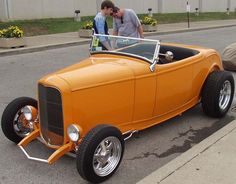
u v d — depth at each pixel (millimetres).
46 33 19828
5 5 21641
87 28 18344
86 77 4898
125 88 5219
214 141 5348
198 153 4996
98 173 4574
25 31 19609
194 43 17500
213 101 6523
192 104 6594
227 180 4363
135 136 6004
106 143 4645
